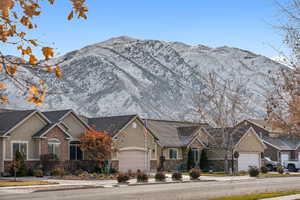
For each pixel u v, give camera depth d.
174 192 24.72
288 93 14.00
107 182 33.62
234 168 52.47
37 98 5.83
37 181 32.66
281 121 14.21
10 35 5.65
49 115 43.28
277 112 14.23
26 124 39.03
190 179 38.00
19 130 38.44
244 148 56.22
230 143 51.44
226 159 49.62
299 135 14.21
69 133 42.44
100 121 49.41
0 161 37.03
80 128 43.47
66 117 42.53
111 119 48.94
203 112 63.09
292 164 57.12
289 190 26.11
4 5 4.61
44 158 39.09
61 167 40.16
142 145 48.41
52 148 40.22
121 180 33.03
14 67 5.74
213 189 27.11
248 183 33.50
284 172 53.47
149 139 49.69
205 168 54.62
